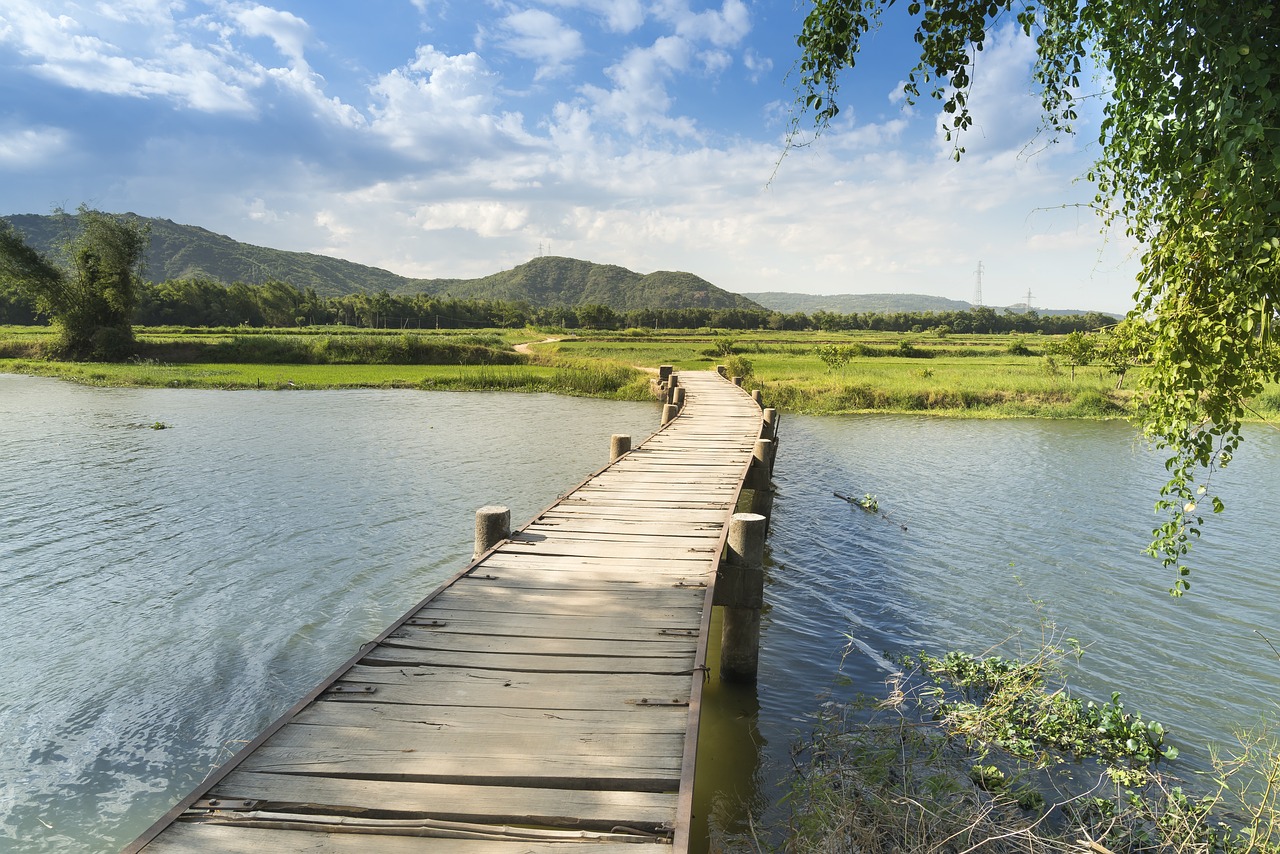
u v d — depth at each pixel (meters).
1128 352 4.73
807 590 10.45
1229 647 8.62
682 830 3.25
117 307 52.94
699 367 48.34
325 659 8.08
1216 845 5.14
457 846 3.26
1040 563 11.63
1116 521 14.04
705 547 7.73
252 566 11.07
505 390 39.56
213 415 28.16
